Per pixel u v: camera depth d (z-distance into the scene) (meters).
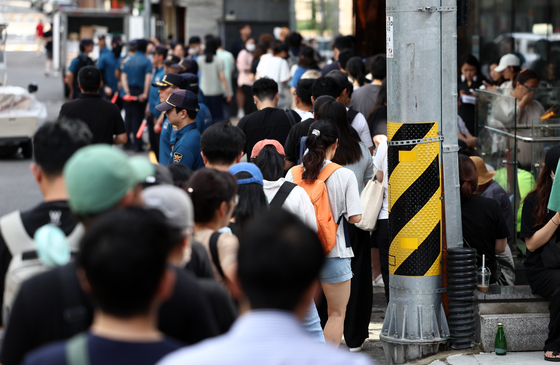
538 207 8.24
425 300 8.12
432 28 7.88
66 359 3.16
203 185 5.43
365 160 9.24
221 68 25.20
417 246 8.06
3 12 89.81
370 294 9.01
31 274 4.27
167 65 20.23
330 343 8.14
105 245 3.21
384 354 8.89
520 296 8.34
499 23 19.52
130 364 3.19
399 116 8.00
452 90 8.21
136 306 3.23
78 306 3.80
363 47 27.92
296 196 7.55
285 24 40.78
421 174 7.98
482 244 8.82
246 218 6.58
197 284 4.12
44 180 4.74
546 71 17.58
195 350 2.96
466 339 8.25
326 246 7.84
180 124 10.55
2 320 4.62
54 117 31.66
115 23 38.97
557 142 10.84
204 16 50.34
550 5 17.33
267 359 2.88
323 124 8.20
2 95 21.94
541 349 8.27
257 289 3.06
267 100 11.40
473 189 8.78
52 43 51.31
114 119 12.48
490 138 12.27
